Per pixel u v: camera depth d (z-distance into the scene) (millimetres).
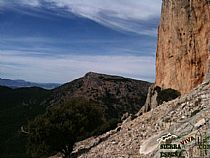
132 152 21828
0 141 92812
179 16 59000
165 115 27328
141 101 135625
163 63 65688
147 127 26828
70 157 36438
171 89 58812
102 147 27469
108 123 50875
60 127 40250
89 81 148625
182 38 57938
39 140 40625
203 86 33344
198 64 53844
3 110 138375
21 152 79375
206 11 52688
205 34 52750
